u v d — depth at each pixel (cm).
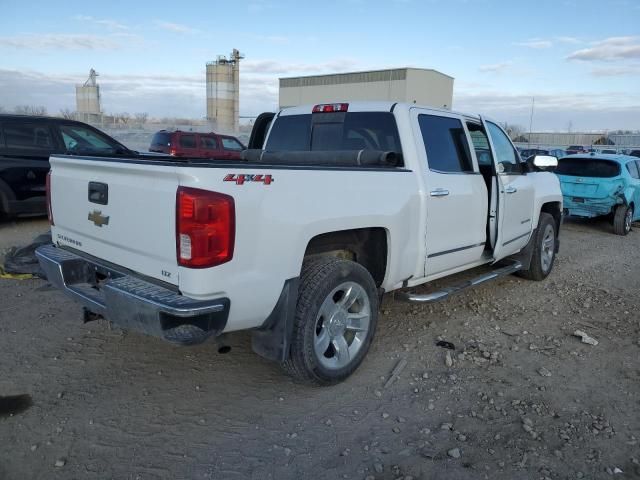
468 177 495
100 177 348
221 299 295
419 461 299
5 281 591
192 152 1802
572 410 357
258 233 307
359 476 285
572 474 290
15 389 363
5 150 858
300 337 344
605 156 1162
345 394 371
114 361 409
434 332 489
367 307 393
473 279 522
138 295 296
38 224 928
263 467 291
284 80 5325
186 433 320
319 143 502
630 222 1174
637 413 355
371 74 4659
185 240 287
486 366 422
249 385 380
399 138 441
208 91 4984
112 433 318
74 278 372
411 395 372
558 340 481
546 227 672
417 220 430
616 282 702
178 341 285
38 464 287
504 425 337
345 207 360
